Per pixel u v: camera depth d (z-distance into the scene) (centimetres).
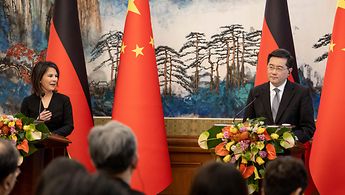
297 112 615
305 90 620
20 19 841
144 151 730
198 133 815
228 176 280
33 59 840
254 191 544
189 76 818
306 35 794
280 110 614
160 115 744
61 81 764
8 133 555
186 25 819
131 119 734
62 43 771
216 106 814
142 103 736
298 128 616
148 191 729
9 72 843
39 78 663
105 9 833
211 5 814
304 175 336
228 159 537
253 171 534
